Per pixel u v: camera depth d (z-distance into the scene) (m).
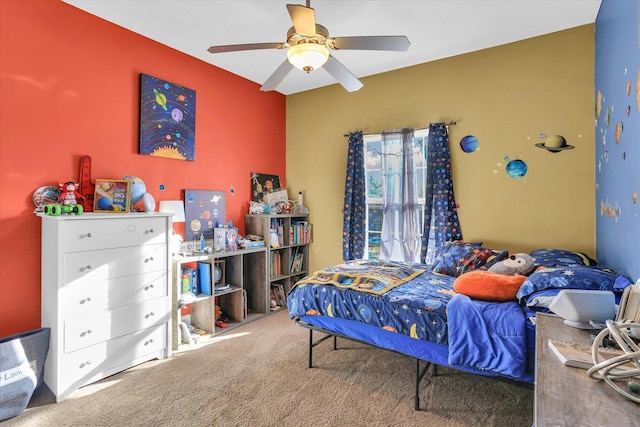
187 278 3.12
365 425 1.88
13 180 2.27
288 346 2.95
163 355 2.71
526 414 1.97
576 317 1.34
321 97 4.27
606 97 2.31
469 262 2.83
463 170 3.36
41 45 2.38
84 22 2.60
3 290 2.24
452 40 3.05
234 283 3.58
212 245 3.58
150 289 2.61
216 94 3.64
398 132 3.66
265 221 3.81
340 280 2.52
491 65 3.20
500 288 2.00
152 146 3.03
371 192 3.96
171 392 2.20
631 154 1.74
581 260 2.51
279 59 3.47
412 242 3.59
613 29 2.12
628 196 1.80
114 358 2.41
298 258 4.33
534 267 2.45
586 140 2.79
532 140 3.02
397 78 3.72
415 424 1.88
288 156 4.57
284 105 4.57
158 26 2.83
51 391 2.19
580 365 1.01
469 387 2.26
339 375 2.43
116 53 2.80
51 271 2.22
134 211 2.79
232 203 3.83
